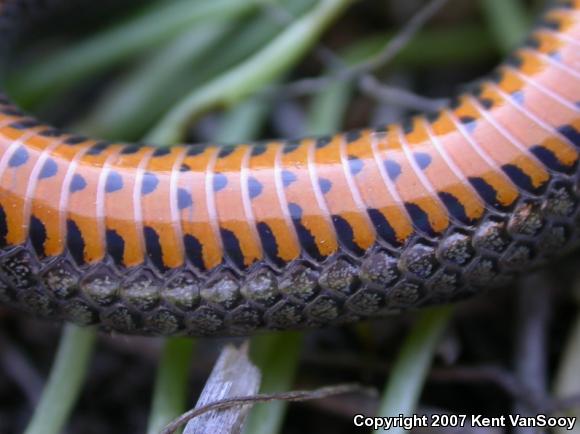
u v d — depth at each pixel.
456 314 0.05
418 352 0.05
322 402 0.05
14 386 0.05
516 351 0.05
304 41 0.05
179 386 0.05
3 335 0.05
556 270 0.05
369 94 0.06
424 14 0.05
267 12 0.06
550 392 0.05
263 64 0.05
